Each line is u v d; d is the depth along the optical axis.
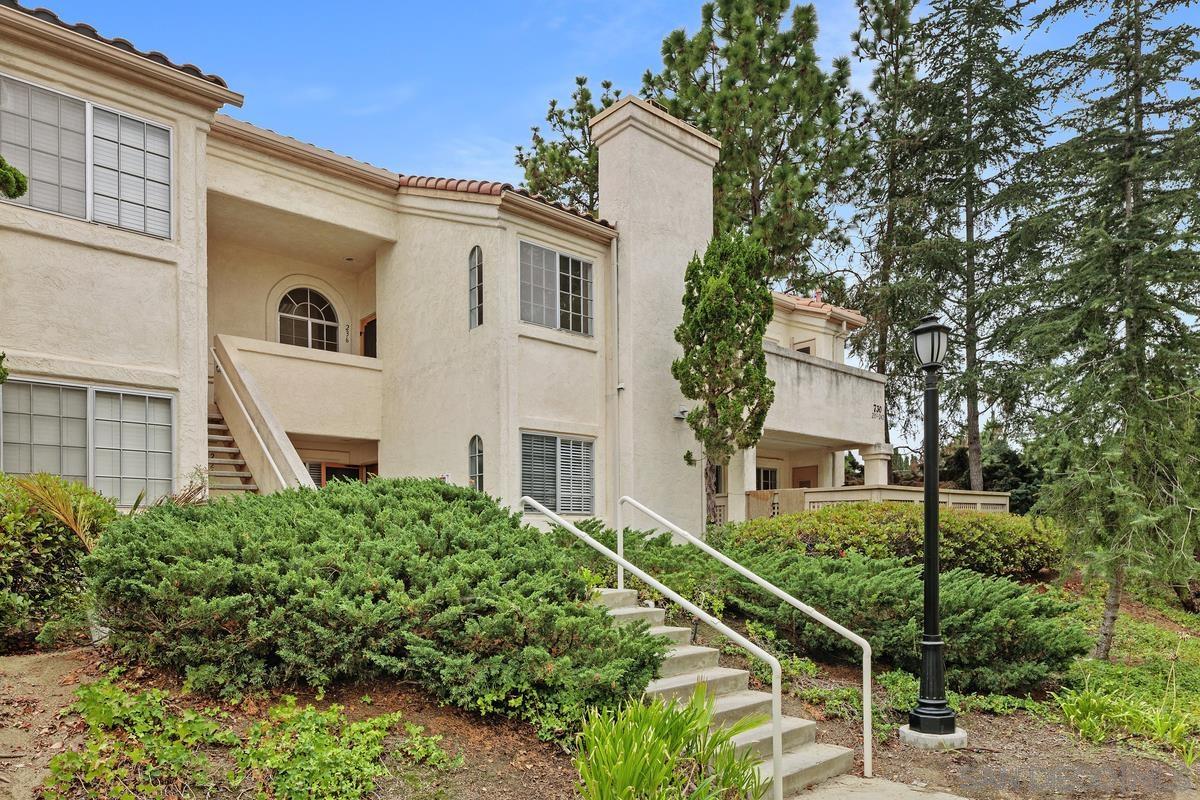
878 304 27.12
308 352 13.59
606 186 15.02
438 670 5.50
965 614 8.17
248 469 11.35
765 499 16.52
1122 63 23.02
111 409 9.44
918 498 15.45
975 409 26.12
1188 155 19.95
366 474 15.25
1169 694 8.56
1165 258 10.90
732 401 13.43
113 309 9.51
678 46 22.12
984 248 26.55
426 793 4.74
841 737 6.99
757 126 20.81
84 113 9.44
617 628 5.99
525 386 12.88
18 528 6.49
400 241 14.31
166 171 10.12
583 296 14.27
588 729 4.73
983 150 27.05
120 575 5.68
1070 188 23.89
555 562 6.93
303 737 4.85
